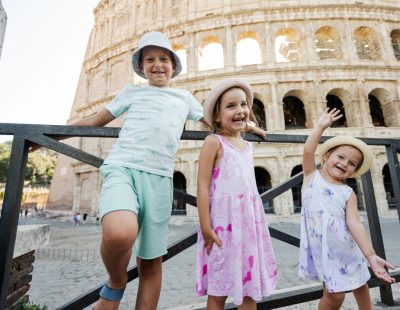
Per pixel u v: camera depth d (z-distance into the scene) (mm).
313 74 30500
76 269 11016
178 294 7973
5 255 2357
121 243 1786
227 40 32906
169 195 2592
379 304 4039
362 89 29703
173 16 37125
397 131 28297
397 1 33906
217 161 2701
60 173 45812
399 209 3914
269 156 29141
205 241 2408
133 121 2684
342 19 32688
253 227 2500
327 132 28281
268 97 30562
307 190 3164
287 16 32781
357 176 3178
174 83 32969
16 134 2654
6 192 2471
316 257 2908
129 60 38781
